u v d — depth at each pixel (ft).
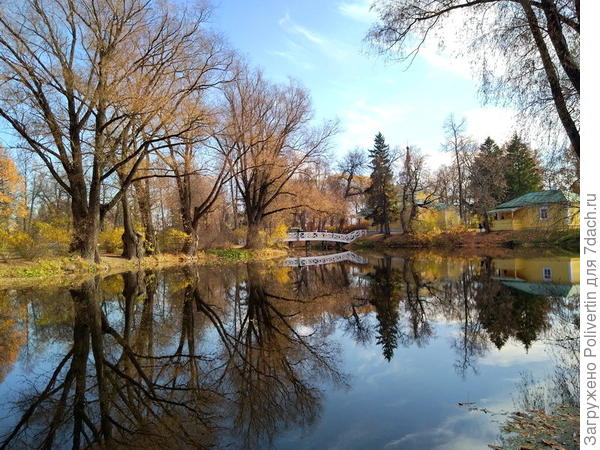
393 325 29.48
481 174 125.80
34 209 131.13
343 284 52.47
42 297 40.50
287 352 22.98
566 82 21.21
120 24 53.98
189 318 32.14
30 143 51.55
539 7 20.10
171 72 58.29
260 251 106.93
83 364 20.79
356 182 186.60
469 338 24.75
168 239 93.81
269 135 89.97
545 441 11.70
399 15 23.56
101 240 85.05
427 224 142.31
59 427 13.98
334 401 15.79
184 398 16.47
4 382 18.33
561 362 19.27
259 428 13.71
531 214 110.32
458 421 13.53
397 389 16.83
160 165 75.92
